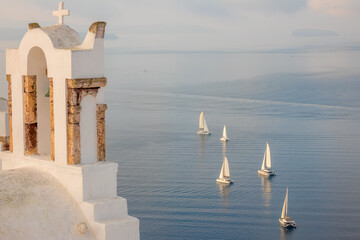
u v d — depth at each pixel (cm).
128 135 13300
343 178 9644
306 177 9762
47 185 860
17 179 849
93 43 855
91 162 884
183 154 11369
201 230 7188
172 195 8538
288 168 10412
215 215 7738
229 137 13312
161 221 7400
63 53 841
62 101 856
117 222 841
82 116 864
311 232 7212
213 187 9062
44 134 960
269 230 7294
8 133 1006
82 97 857
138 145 12131
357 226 7350
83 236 821
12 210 791
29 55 916
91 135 880
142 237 6819
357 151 11612
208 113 17438
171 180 9350
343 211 7931
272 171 9994
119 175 9606
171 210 7856
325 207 8100
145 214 7675
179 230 7119
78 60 839
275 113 17588
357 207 8088
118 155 11175
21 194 822
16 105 948
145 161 10662
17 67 936
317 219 7638
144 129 14162
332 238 7044
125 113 17112
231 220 7569
